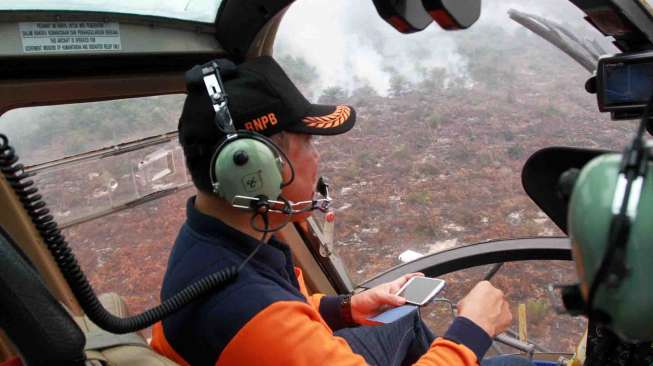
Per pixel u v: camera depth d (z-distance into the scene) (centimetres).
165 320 119
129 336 115
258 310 107
